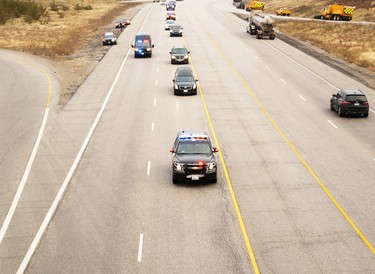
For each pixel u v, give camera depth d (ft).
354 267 55.06
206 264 56.13
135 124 116.06
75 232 64.85
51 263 57.11
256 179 82.58
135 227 65.77
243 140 104.12
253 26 274.77
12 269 56.13
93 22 354.54
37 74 177.37
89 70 182.60
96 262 57.06
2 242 62.80
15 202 75.36
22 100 141.59
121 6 495.41
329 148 99.04
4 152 99.66
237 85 158.61
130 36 272.31
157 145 100.83
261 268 55.16
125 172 86.53
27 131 112.98
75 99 140.87
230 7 477.36
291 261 56.59
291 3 468.75
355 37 259.80
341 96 124.16
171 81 163.63
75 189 79.56
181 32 270.26
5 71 184.44
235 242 61.26
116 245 60.95
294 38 263.90
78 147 100.68
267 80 166.20
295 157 93.61
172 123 116.67
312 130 111.75
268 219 67.51
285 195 75.72
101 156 95.09
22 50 234.38
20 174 87.20
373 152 96.48
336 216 68.18
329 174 84.64
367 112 122.11
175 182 80.59
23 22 362.94
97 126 114.93
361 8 370.94
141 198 75.31
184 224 66.33
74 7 476.95
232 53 218.79
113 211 70.95
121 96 143.43
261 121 118.73
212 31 294.25
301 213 69.31
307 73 177.68
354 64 193.16
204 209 71.00
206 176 78.89
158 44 245.24
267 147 99.60
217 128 112.68
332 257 57.31
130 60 202.18
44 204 74.28
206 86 156.97
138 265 56.13
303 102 138.21
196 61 200.23
